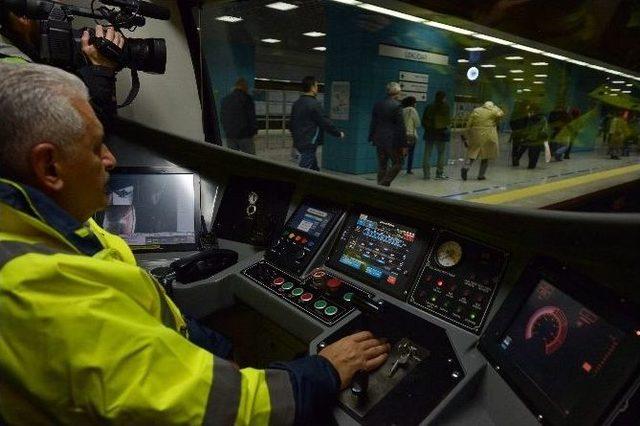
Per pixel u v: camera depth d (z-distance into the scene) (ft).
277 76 38.63
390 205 3.97
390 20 22.04
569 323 2.35
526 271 2.83
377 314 3.31
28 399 1.90
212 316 4.80
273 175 5.11
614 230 1.93
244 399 2.17
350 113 23.25
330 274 3.98
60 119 2.06
